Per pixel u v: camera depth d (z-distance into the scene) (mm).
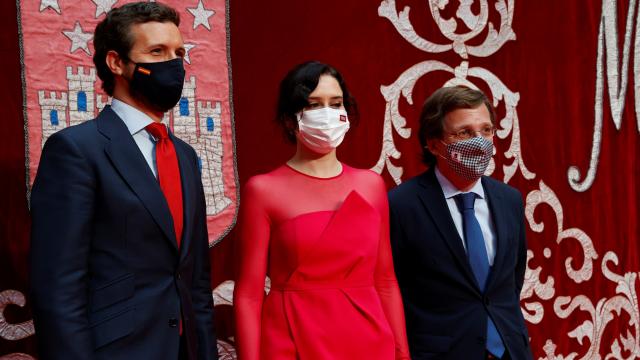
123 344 1716
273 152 2834
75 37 2463
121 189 1767
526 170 3434
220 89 2703
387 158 3096
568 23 3580
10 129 2373
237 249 2113
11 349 2357
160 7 1897
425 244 2303
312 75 2092
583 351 3576
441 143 2385
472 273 2281
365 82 3055
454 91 2371
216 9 2707
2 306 2344
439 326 2262
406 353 2152
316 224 2039
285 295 2043
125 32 1835
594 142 3633
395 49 3129
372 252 2084
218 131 2691
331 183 2146
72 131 1777
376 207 2186
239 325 2021
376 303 2086
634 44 3752
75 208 1690
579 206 3592
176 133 2607
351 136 3016
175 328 1811
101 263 1746
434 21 3227
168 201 1869
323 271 2029
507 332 2264
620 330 3715
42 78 2406
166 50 1865
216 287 2691
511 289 2373
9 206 2363
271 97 2838
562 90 3551
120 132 1830
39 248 1673
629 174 3752
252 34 2809
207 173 2660
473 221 2357
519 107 3428
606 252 3674
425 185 2395
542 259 3467
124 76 1859
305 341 1981
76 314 1640
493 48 3371
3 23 2373
